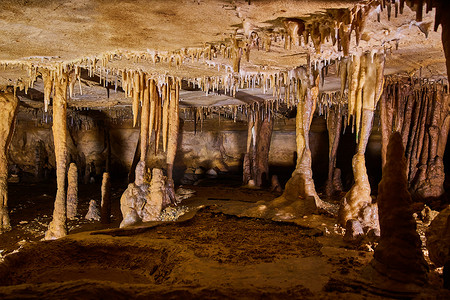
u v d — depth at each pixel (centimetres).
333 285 480
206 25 667
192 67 1037
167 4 567
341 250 662
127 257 711
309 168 1058
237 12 597
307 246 711
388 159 505
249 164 1659
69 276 648
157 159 2212
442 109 1209
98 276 651
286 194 1060
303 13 598
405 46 778
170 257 657
